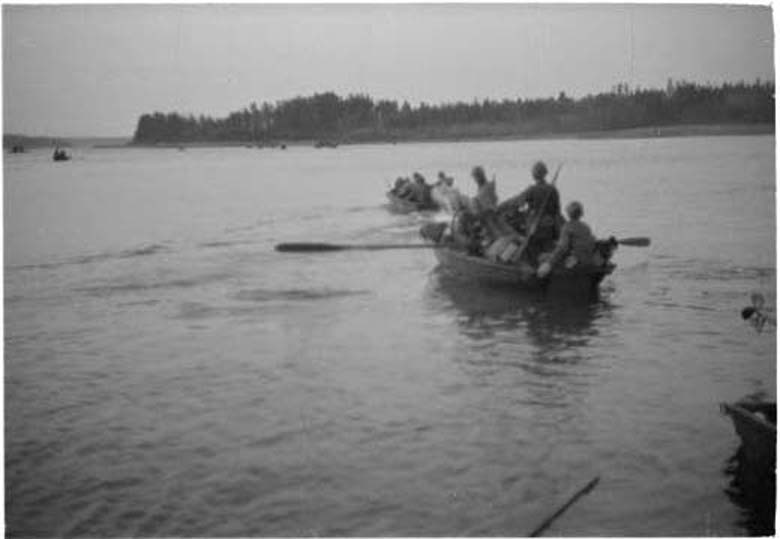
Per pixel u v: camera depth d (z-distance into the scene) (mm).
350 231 15234
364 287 11086
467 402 6992
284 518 5320
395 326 9203
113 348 8523
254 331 9070
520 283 10078
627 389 7227
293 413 6805
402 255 13203
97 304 10227
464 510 5363
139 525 5309
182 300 10438
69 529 5312
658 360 7953
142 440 6391
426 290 10875
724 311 9422
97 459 6125
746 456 5773
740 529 5145
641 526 5184
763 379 7414
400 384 7426
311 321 9422
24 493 5734
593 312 9602
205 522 5363
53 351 8477
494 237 10953
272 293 10711
